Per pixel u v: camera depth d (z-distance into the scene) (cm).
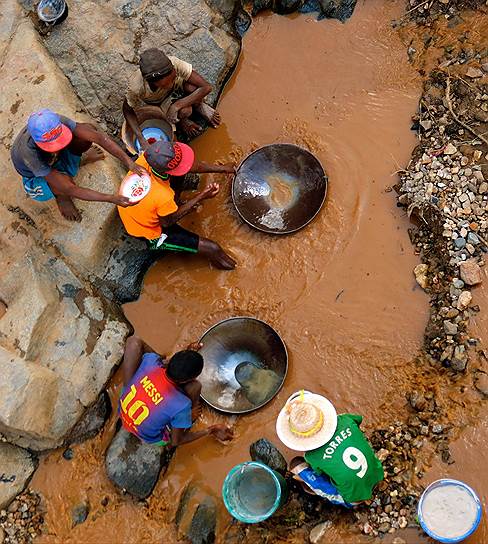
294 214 532
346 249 520
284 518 438
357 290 507
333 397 476
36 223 511
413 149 543
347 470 388
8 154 525
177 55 575
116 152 475
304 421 392
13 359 466
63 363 485
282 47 603
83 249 505
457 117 537
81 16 570
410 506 425
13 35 568
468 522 389
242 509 426
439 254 498
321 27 604
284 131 571
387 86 571
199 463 473
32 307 483
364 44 591
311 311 506
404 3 595
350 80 580
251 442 474
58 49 570
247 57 605
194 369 418
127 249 524
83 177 512
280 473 449
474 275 480
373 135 554
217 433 466
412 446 446
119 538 454
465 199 507
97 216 506
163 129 534
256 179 545
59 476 477
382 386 473
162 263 539
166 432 443
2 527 463
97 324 504
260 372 487
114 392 501
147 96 529
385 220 524
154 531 454
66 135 450
